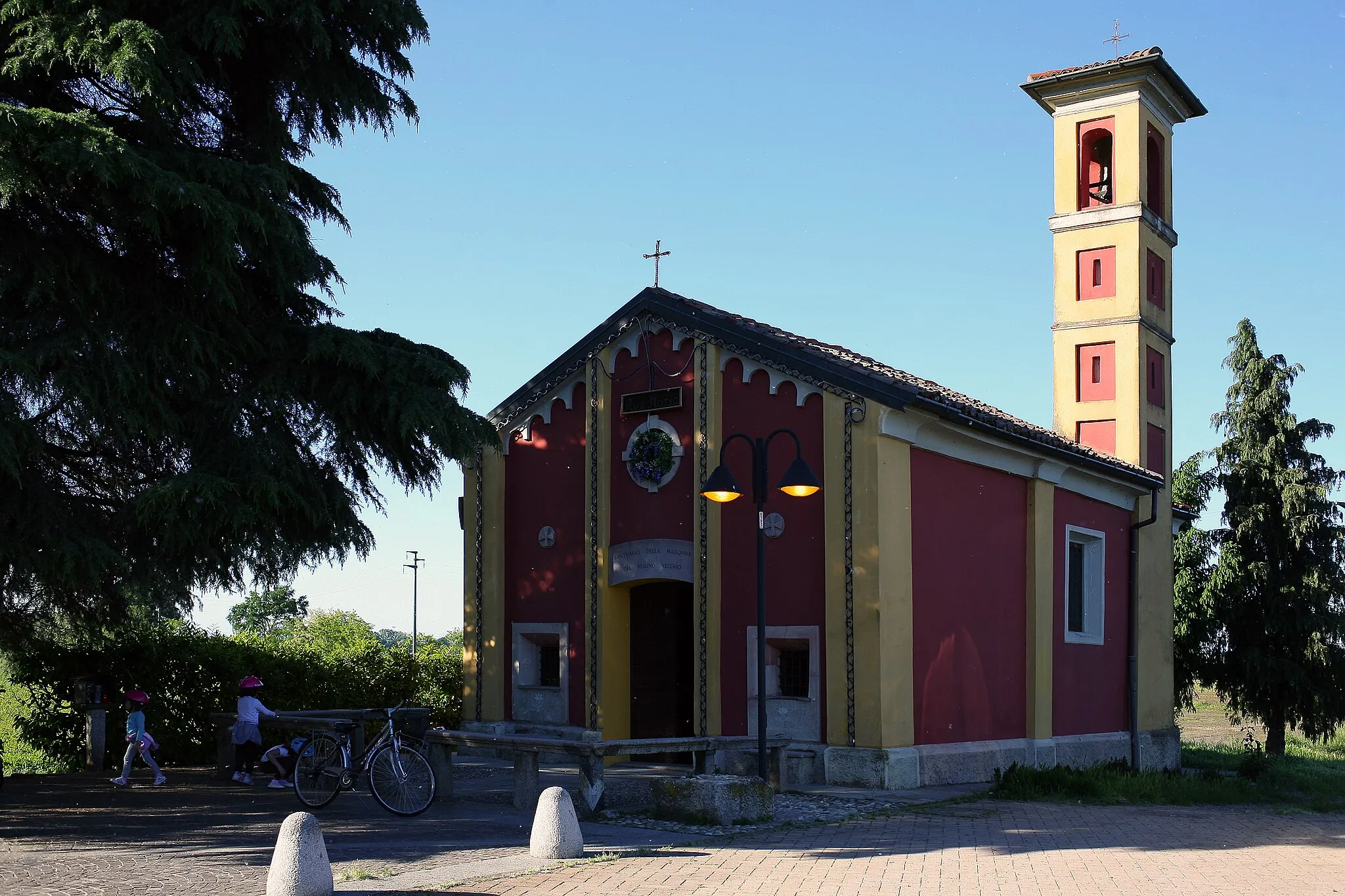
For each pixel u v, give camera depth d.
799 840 11.30
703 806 12.05
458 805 13.44
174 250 12.59
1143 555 22.95
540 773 16.53
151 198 11.34
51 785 15.47
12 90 12.32
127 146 11.28
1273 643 27.77
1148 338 23.91
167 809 13.14
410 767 12.63
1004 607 18.02
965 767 16.53
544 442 19.50
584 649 18.47
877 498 15.45
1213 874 9.91
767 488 13.63
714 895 8.68
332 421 13.38
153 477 13.20
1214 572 28.28
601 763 12.60
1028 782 15.55
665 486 17.72
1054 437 19.27
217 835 11.23
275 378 13.02
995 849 10.97
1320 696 27.11
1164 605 23.62
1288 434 28.47
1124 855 10.80
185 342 12.30
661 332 18.05
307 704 20.80
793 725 16.03
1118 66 23.80
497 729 19.25
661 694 18.05
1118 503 21.97
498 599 19.64
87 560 11.48
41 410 11.93
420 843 10.75
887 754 15.10
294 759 15.50
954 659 16.73
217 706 19.33
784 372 16.53
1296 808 16.61
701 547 17.06
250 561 13.27
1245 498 28.27
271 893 8.24
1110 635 21.39
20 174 10.94
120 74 11.42
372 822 12.10
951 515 16.94
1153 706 22.81
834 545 15.77
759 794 12.45
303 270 13.35
